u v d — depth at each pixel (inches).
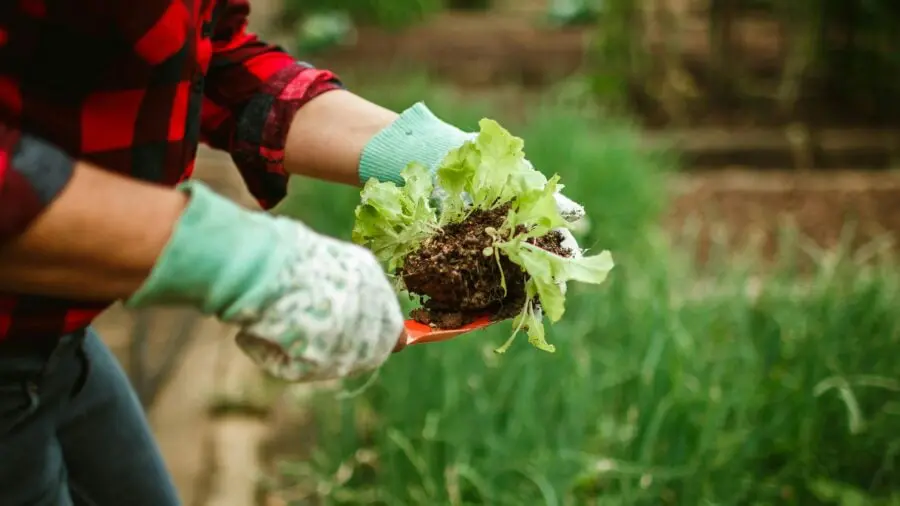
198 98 40.2
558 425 76.0
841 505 73.5
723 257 130.1
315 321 31.5
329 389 88.7
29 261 28.6
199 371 100.1
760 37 224.5
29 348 37.8
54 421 42.1
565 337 81.5
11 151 27.9
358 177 46.3
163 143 37.8
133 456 48.7
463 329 42.8
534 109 197.5
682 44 219.9
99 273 29.4
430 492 72.7
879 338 85.9
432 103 157.3
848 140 176.6
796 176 168.1
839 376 80.2
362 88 173.5
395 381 81.4
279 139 46.4
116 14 33.2
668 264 111.2
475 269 43.2
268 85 46.5
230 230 30.4
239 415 93.8
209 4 39.6
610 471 73.7
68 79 34.0
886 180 162.6
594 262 42.2
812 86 200.1
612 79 199.5
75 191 28.5
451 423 75.2
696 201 154.6
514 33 248.1
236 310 30.5
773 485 75.5
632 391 84.0
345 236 115.8
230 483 83.2
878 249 123.3
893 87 189.9
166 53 35.6
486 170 43.6
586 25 249.0
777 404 80.0
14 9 32.0
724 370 82.9
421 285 43.6
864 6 183.6
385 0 255.9
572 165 128.6
